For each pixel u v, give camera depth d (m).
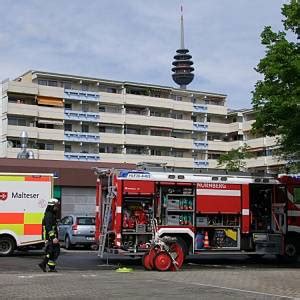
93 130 74.12
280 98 18.78
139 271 15.91
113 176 17.78
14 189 20.97
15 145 67.00
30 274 14.62
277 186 19.86
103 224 18.20
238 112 85.56
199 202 18.59
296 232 19.98
